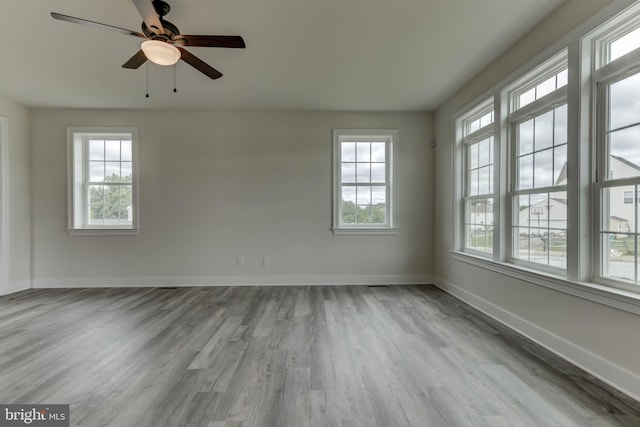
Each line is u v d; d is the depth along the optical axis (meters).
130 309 3.35
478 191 3.53
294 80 3.45
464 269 3.66
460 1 2.18
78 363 2.14
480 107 3.42
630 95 1.85
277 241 4.50
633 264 1.84
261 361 2.16
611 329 1.85
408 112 4.53
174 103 4.16
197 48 2.77
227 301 3.65
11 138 4.07
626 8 1.75
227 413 1.61
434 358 2.20
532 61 2.49
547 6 2.24
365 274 4.54
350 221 4.59
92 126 4.36
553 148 2.43
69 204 4.34
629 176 1.86
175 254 4.44
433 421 1.54
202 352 2.30
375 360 2.17
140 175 4.40
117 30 2.05
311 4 2.18
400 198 4.54
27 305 3.50
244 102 4.12
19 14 2.26
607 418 1.56
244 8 2.21
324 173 4.51
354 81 3.48
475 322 2.93
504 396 1.75
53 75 3.29
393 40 2.66
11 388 1.83
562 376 1.95
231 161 4.46
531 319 2.54
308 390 1.81
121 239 4.41
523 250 2.77
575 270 2.12
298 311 3.27
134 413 1.61
